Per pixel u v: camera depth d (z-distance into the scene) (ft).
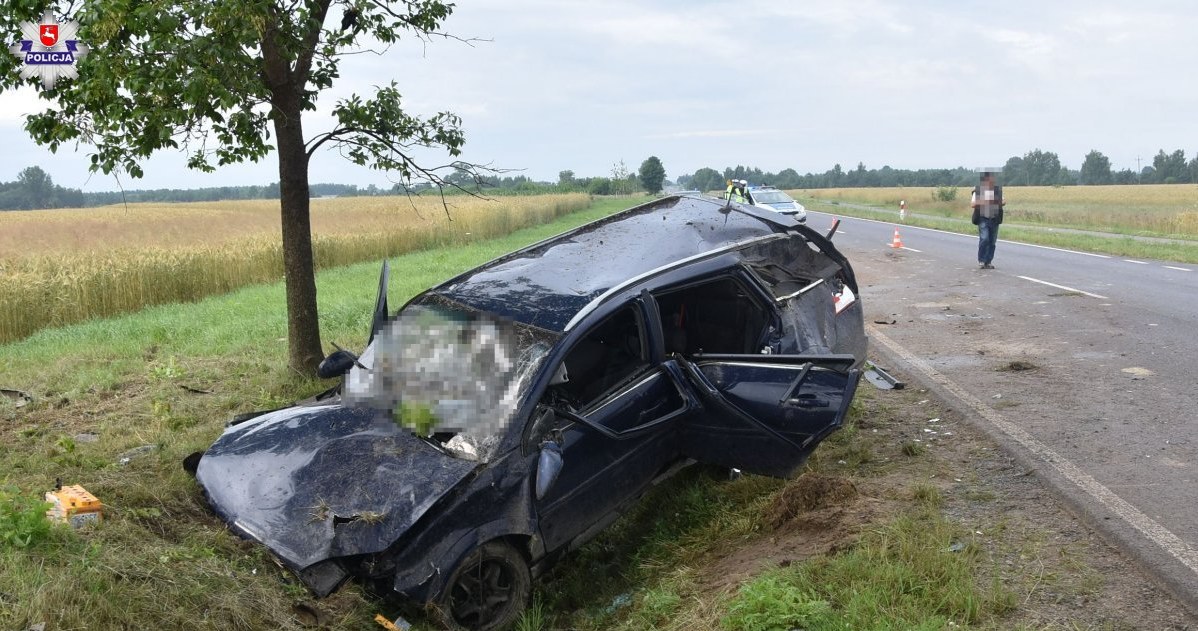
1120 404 21.89
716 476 19.26
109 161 23.49
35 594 11.31
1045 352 28.40
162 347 34.96
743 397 16.31
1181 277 46.55
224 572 13.41
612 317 16.40
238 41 19.95
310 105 26.23
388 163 27.43
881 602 11.93
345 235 82.79
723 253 18.76
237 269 63.41
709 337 19.86
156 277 55.31
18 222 125.90
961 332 32.78
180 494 16.46
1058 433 19.81
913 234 91.86
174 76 19.25
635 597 14.97
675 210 22.27
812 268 21.81
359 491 13.89
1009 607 11.93
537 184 265.75
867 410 22.88
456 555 13.43
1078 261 56.80
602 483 15.76
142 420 23.38
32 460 19.04
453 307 17.31
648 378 16.65
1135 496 15.84
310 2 24.08
